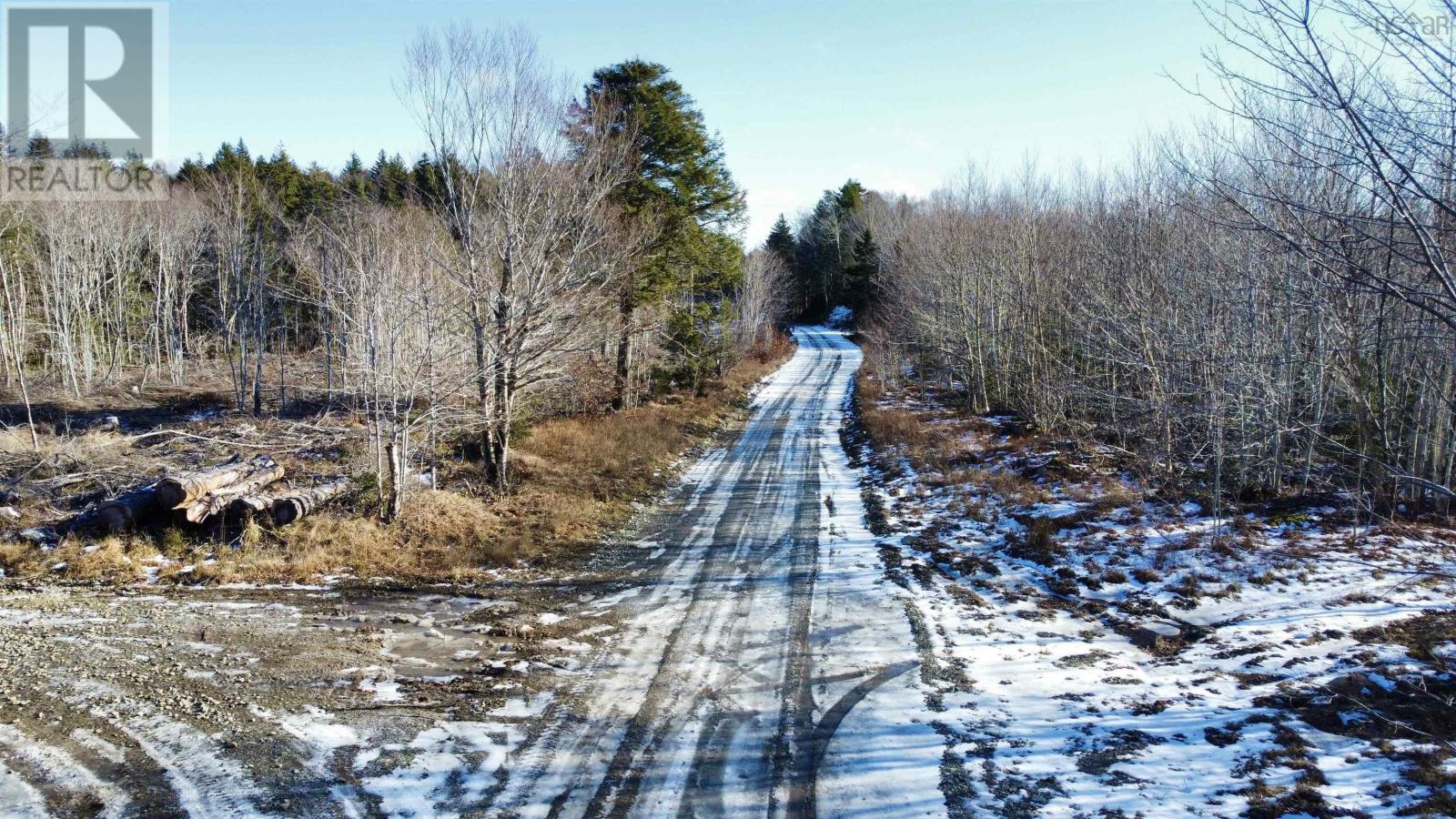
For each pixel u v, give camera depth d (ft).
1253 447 52.44
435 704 26.81
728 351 143.74
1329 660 29.45
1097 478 60.44
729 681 29.32
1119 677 29.68
